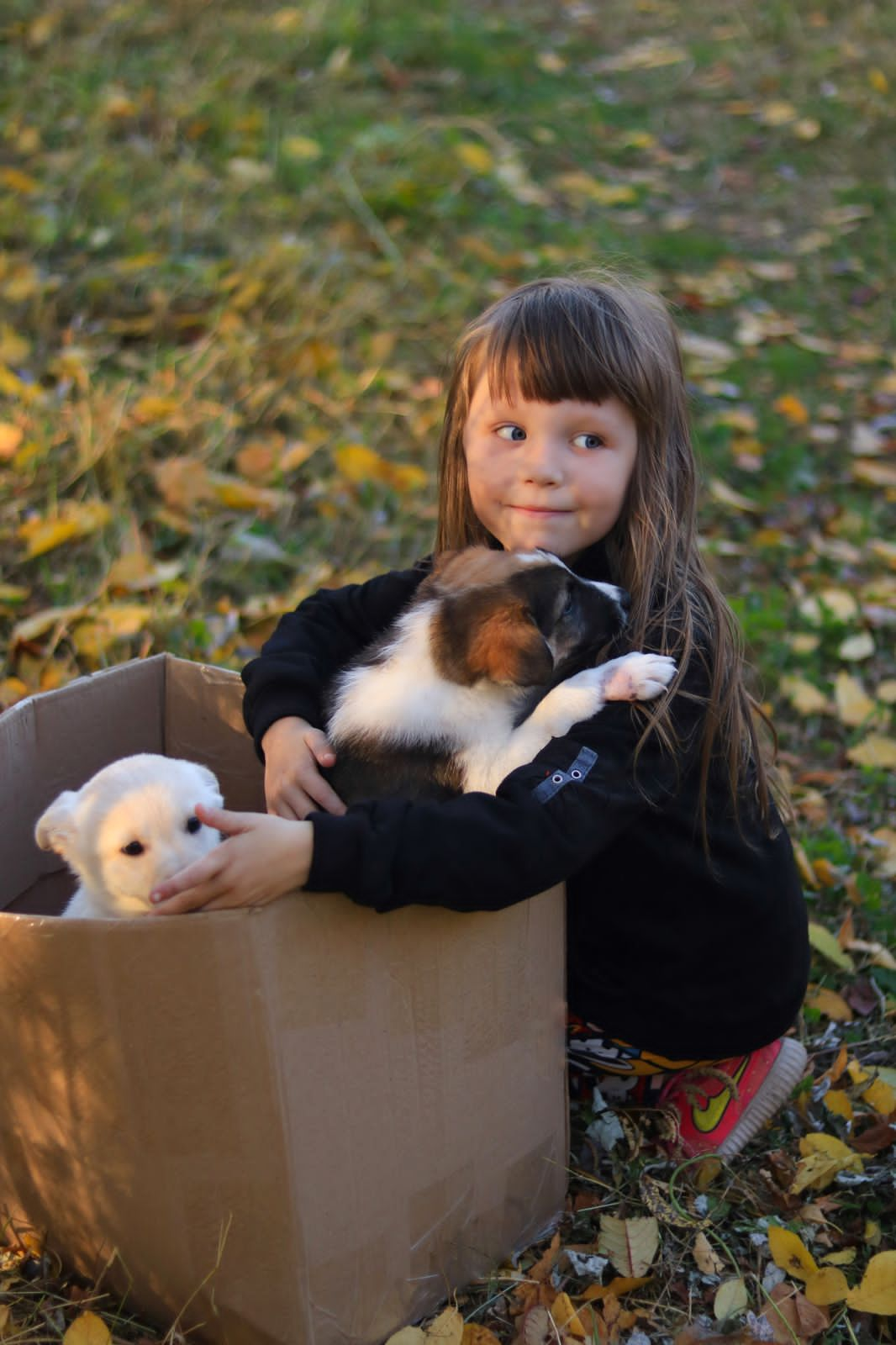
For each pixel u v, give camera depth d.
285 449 5.26
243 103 7.73
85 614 4.18
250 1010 1.96
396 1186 2.27
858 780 4.04
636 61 9.52
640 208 7.80
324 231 6.83
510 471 2.61
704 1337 2.31
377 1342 2.34
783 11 10.27
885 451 5.83
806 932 2.75
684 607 2.53
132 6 8.38
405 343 6.16
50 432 4.98
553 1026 2.49
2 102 7.22
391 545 4.84
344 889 2.01
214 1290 2.22
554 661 2.48
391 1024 2.16
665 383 2.64
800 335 6.66
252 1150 2.07
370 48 8.81
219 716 2.89
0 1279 2.40
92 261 6.17
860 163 8.52
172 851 2.42
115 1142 2.16
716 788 2.51
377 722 2.47
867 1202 2.66
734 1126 2.74
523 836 2.16
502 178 7.59
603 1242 2.49
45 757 2.76
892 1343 2.38
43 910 2.90
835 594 4.78
